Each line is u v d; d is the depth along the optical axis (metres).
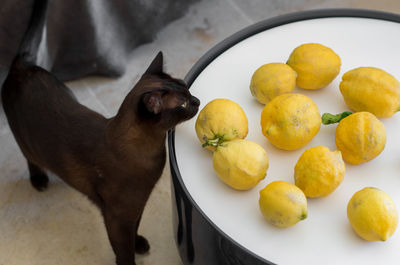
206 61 0.99
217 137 0.85
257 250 0.78
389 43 0.99
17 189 1.26
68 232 1.19
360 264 0.76
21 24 1.28
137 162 0.92
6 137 1.35
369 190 0.77
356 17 1.03
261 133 0.89
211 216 0.81
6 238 1.19
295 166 0.82
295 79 0.90
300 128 0.82
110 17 1.36
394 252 0.76
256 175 0.80
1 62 1.37
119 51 1.42
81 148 0.97
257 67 0.98
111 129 0.92
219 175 0.82
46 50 1.36
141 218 1.20
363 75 0.87
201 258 0.89
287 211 0.76
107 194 0.97
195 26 1.53
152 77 0.91
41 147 1.03
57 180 1.27
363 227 0.75
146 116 0.85
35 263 1.15
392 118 0.89
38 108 1.03
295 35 1.01
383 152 0.86
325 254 0.77
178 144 0.90
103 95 1.42
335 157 0.79
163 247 1.16
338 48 0.99
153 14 1.44
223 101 0.86
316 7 1.54
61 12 1.28
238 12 1.55
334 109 0.92
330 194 0.82
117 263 1.10
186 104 0.89
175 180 0.85
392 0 1.53
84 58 1.39
